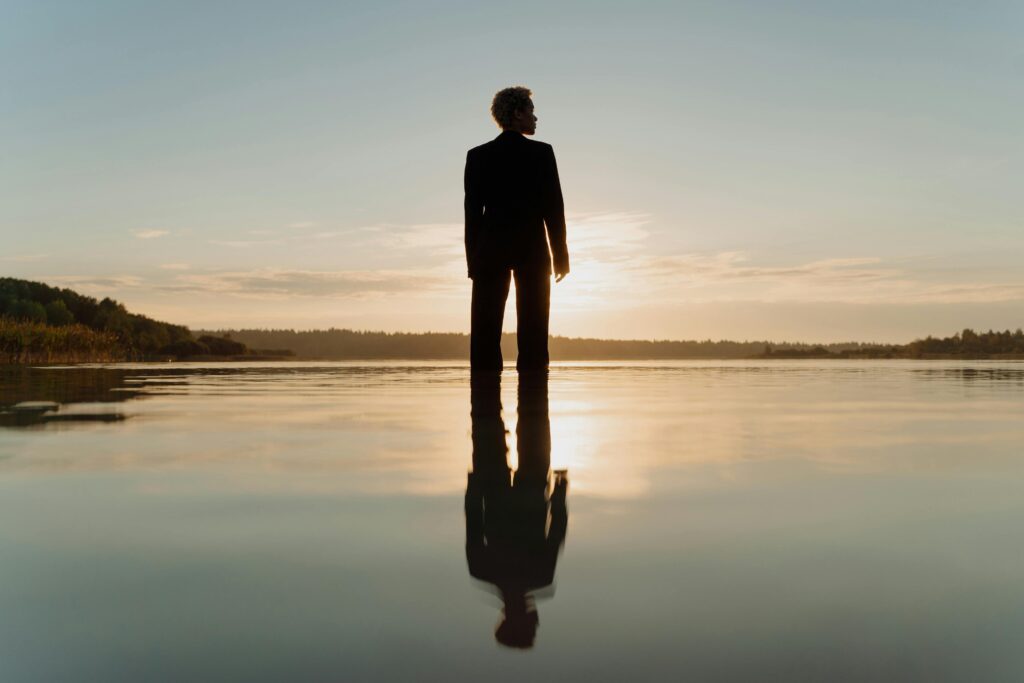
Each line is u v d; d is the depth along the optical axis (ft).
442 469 4.30
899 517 3.07
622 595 2.11
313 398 10.37
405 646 1.76
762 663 1.66
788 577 2.26
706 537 2.74
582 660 1.68
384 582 2.23
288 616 1.95
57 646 1.76
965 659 1.69
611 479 3.96
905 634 1.83
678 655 1.70
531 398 10.38
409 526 2.93
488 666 1.65
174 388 13.04
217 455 4.86
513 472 4.17
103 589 2.17
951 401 9.84
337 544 2.65
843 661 1.68
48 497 3.51
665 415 7.62
